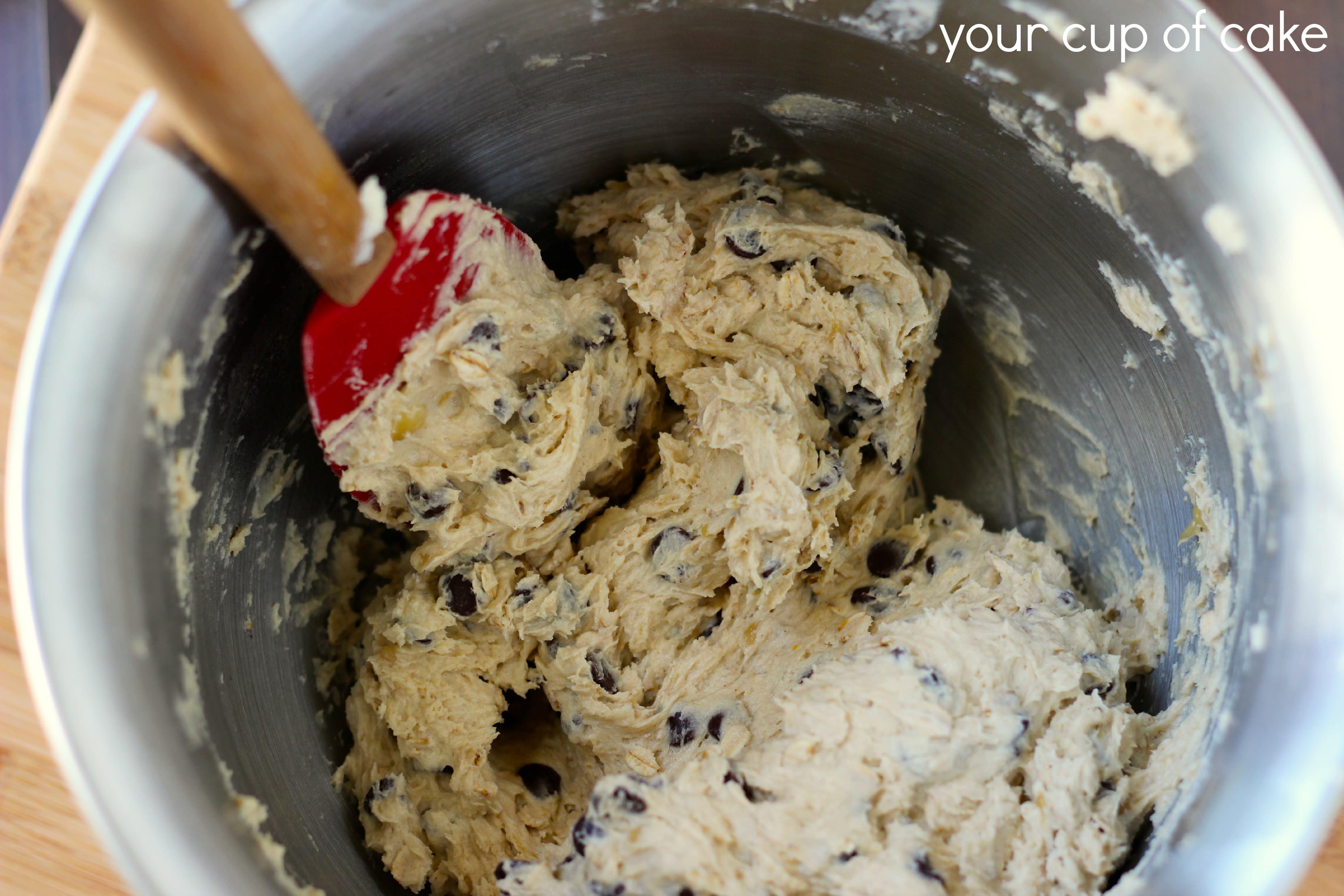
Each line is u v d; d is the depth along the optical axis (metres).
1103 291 0.30
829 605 0.32
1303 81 0.34
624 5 0.27
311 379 0.27
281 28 0.25
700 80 0.29
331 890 0.27
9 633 0.28
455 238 0.28
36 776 0.28
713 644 0.31
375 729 0.31
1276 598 0.25
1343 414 0.25
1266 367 0.26
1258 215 0.26
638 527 0.31
